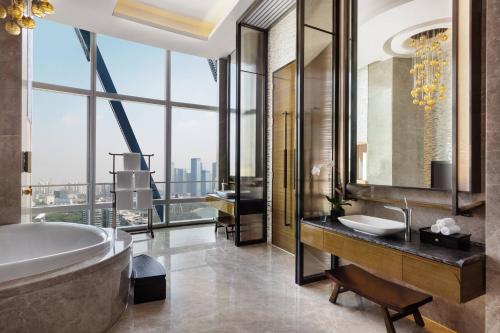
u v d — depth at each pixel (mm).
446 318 2111
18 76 2871
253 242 4387
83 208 4707
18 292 1619
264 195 4520
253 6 3752
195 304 2471
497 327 1654
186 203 5672
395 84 2426
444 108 2076
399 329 2107
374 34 2605
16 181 2869
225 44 4770
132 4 4004
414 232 2285
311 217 2943
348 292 2748
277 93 4273
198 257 3752
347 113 2910
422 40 2205
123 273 2283
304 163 2967
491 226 1674
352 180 2863
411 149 2307
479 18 1836
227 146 5711
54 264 1902
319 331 2082
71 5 3510
